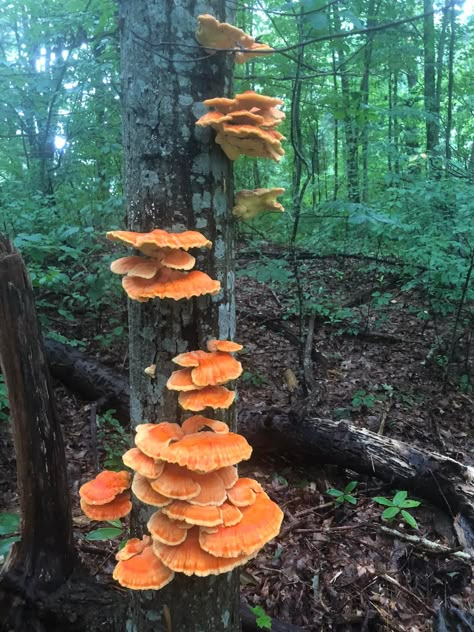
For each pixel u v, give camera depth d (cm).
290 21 368
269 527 113
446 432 284
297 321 413
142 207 116
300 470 248
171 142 112
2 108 387
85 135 375
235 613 136
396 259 439
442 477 213
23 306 135
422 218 332
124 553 119
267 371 340
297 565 186
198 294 109
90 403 289
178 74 111
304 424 240
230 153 120
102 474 135
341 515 216
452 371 345
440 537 204
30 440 139
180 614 126
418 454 224
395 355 368
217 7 113
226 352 119
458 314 320
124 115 118
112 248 395
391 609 172
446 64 638
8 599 144
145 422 125
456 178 358
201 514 107
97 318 347
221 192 120
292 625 156
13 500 211
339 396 316
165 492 107
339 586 180
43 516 144
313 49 396
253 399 303
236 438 113
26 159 469
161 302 117
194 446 107
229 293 126
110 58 328
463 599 177
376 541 200
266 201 130
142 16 110
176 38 110
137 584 111
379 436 235
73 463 240
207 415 123
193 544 111
